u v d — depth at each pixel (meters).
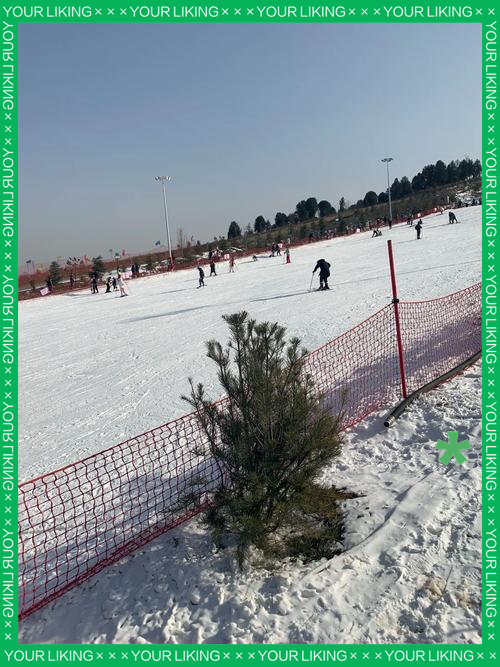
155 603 3.73
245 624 3.31
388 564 3.55
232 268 38.97
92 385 11.14
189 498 4.35
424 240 35.00
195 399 4.27
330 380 7.74
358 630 3.07
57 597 4.02
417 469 4.82
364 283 19.42
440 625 2.99
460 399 6.09
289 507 3.83
